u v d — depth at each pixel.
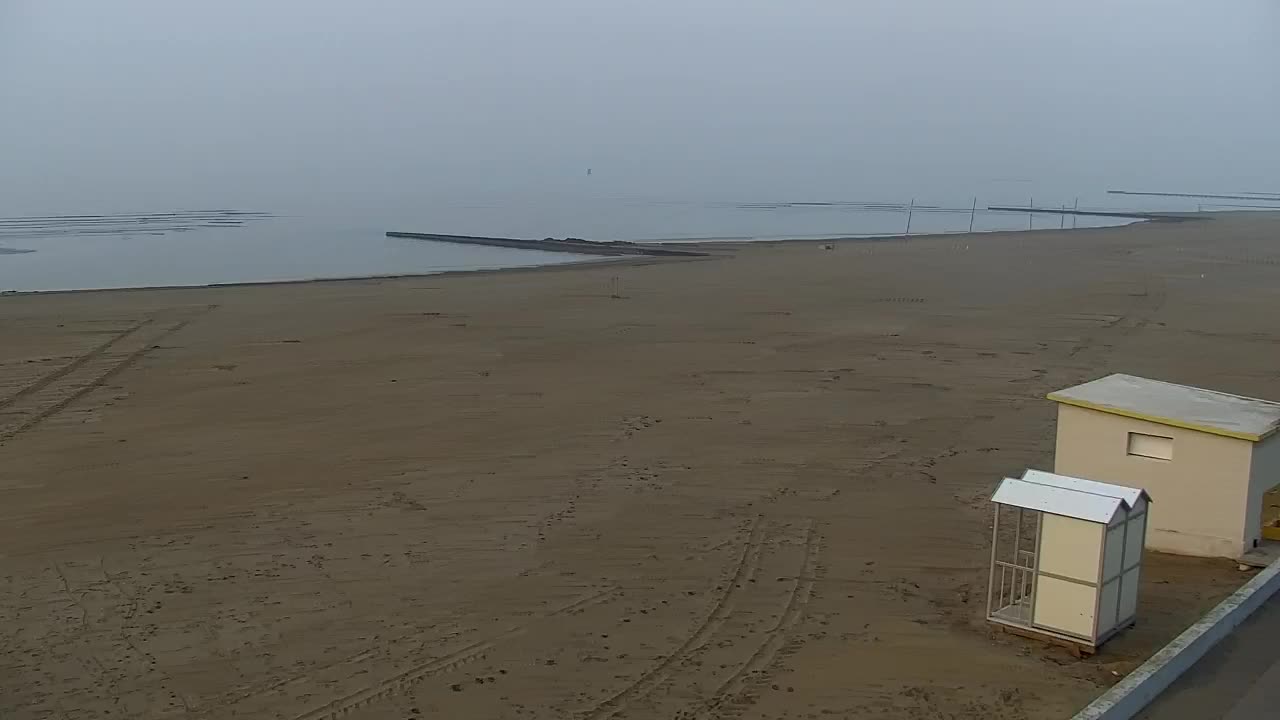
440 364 19.25
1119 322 24.39
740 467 12.91
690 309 26.62
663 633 8.25
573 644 8.05
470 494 11.85
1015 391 17.12
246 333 22.45
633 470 12.78
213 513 11.21
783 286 31.70
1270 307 26.81
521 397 16.62
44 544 10.30
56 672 7.63
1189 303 27.58
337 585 9.27
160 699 7.21
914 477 12.55
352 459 13.23
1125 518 7.81
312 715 6.97
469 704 7.09
